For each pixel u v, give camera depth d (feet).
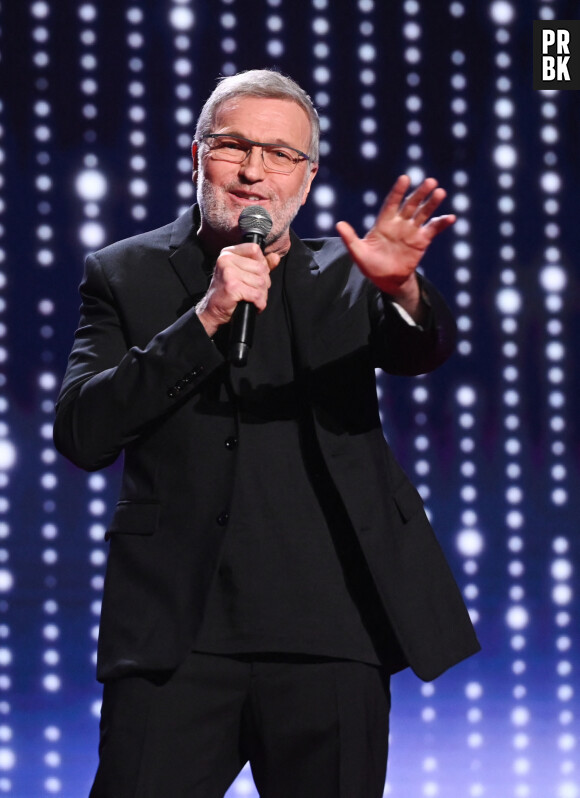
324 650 17.74
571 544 80.64
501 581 71.46
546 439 94.22
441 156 89.81
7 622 60.80
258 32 85.71
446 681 50.65
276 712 17.97
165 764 17.61
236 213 19.21
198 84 84.99
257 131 19.15
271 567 17.97
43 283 86.02
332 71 87.45
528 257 92.68
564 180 91.61
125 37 84.43
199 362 17.65
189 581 17.85
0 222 85.25
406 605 18.44
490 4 88.89
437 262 92.84
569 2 89.45
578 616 63.00
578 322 93.76
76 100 84.58
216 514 17.95
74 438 18.17
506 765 38.37
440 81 88.99
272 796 18.26
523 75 89.97
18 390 87.04
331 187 88.48
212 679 17.87
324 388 18.80
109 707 18.08
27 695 47.96
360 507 18.21
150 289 19.63
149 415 17.89
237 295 17.26
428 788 35.96
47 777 37.22
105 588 18.67
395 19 87.97
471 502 90.02
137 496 18.71
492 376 94.07
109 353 19.33
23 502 84.89
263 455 18.37
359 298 19.54
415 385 94.48
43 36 83.97
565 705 46.37
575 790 35.70
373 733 18.30
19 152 84.69
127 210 85.56
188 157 85.25
